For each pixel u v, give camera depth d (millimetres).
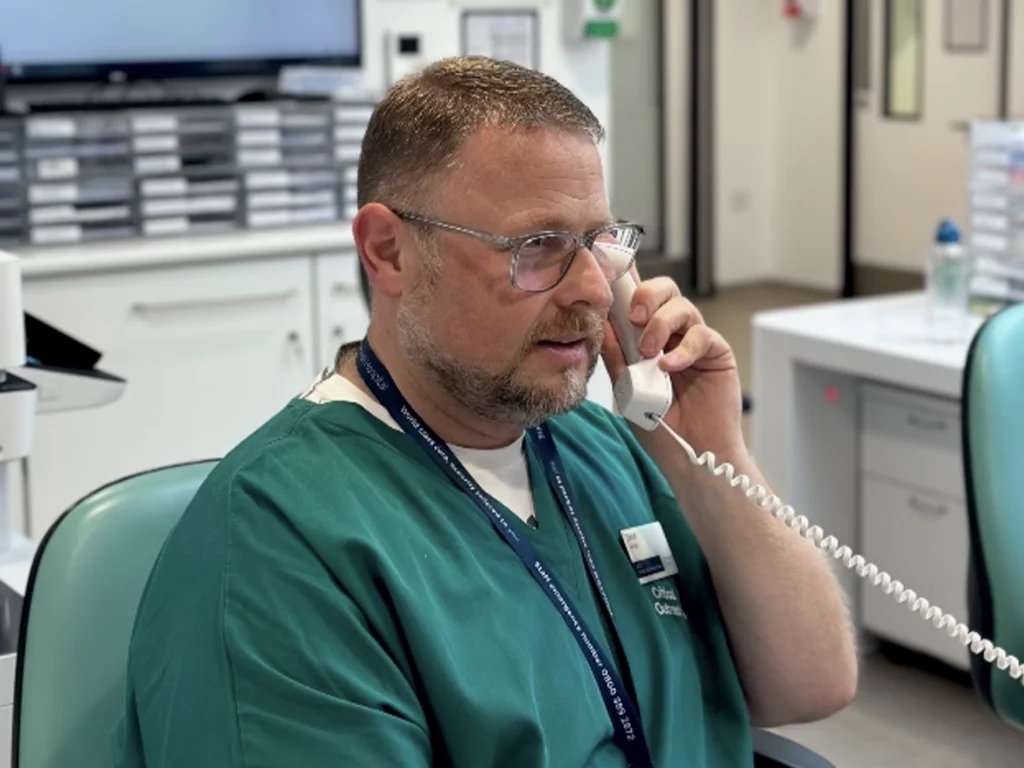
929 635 3039
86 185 3332
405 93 1265
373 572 1176
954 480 2924
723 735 1445
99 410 3234
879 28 6641
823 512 3158
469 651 1194
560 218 1217
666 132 6977
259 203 3557
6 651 1561
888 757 2809
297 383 3496
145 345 3277
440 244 1226
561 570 1332
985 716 2957
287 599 1138
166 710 1138
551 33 4066
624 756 1293
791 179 7250
